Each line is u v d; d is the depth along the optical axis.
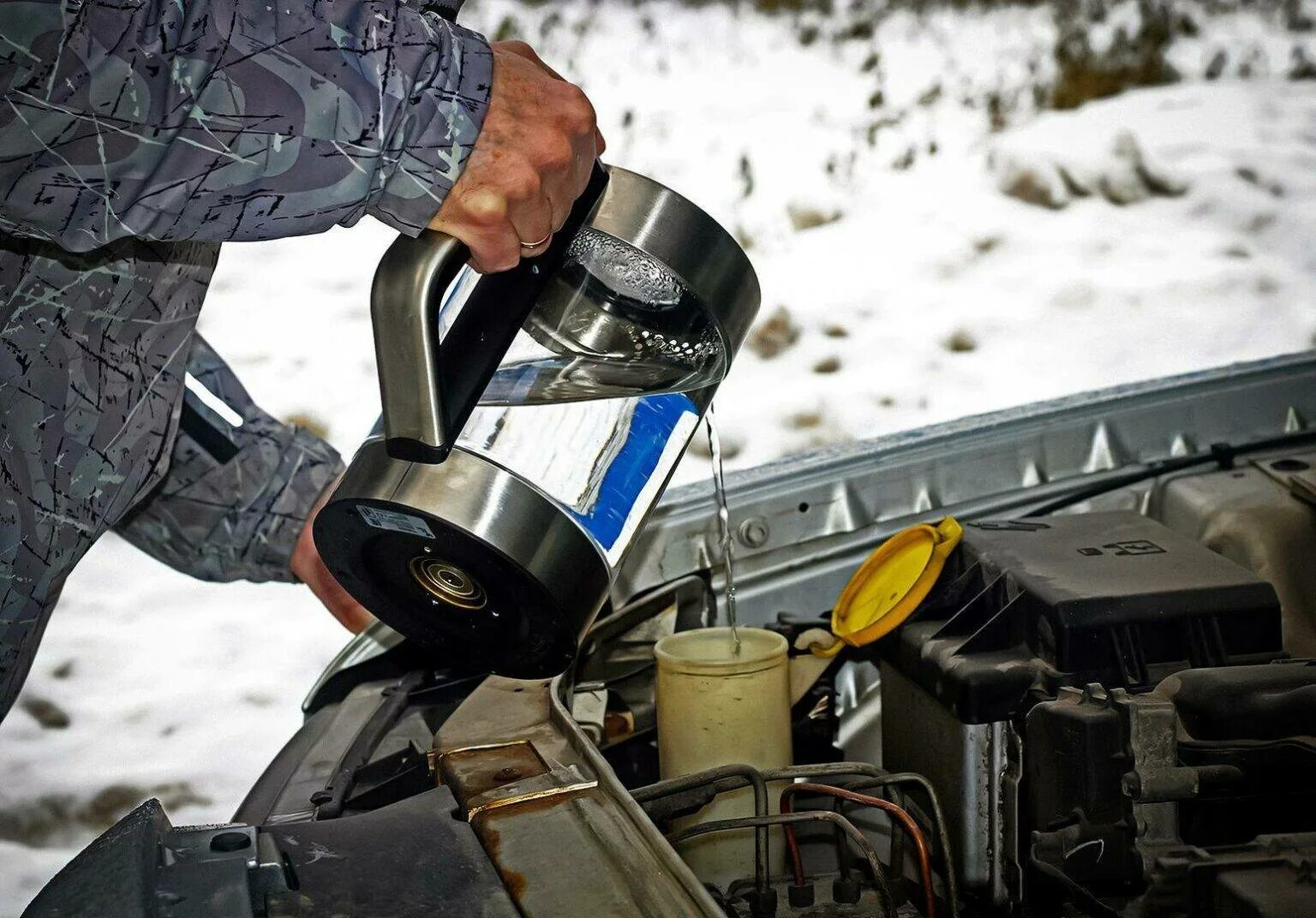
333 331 4.58
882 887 0.90
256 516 1.34
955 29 6.62
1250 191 5.20
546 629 0.92
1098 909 0.89
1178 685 0.96
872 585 1.23
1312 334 4.38
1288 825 0.95
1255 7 6.71
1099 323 4.50
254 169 0.81
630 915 0.77
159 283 1.09
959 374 4.25
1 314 1.00
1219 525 1.42
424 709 1.18
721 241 0.91
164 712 2.96
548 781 0.92
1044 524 1.18
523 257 0.86
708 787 1.00
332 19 0.80
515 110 0.82
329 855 0.83
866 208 5.31
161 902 0.75
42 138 0.78
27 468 1.05
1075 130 5.67
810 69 6.39
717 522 1.38
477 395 0.84
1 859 2.51
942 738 1.08
